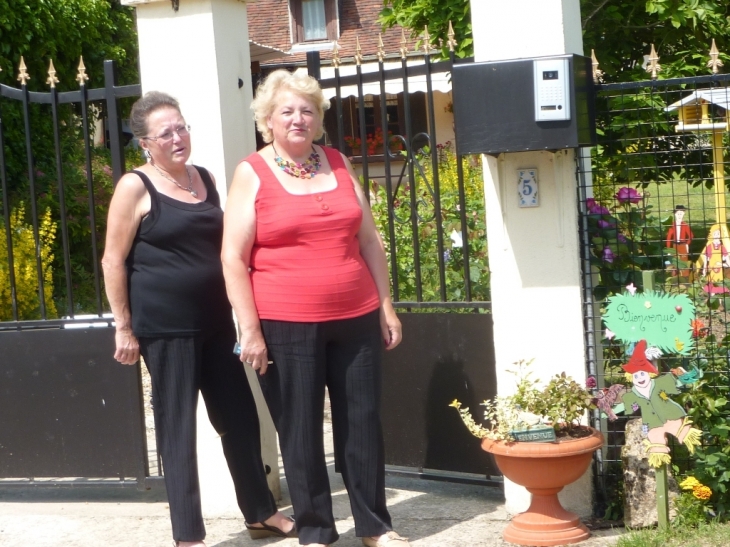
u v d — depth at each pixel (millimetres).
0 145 5062
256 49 15672
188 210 4051
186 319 4055
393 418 5027
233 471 4391
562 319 4398
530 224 4395
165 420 4133
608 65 9094
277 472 5055
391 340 4199
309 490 4039
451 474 5129
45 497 5438
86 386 5020
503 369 4523
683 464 4465
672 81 4301
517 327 4465
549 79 4012
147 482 5008
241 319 3896
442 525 4539
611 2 9125
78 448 5062
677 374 4223
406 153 4895
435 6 9797
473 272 6242
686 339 4043
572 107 4012
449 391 4844
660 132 6113
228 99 4730
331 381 4078
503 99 4086
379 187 7234
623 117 4809
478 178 7250
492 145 4129
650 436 4086
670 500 4246
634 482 4266
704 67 8758
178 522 4121
